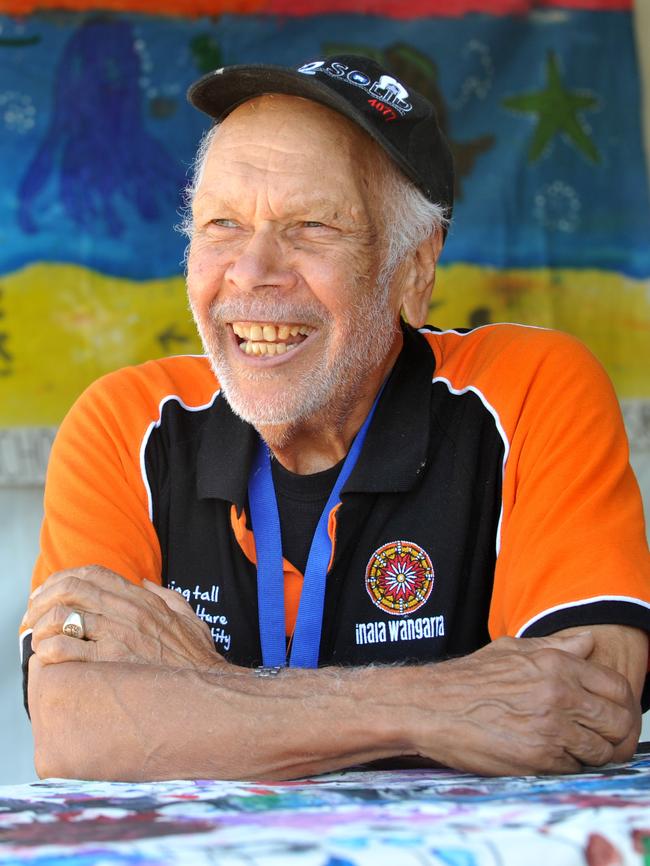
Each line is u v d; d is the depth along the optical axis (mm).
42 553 1763
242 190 1651
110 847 848
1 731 2857
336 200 1660
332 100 1665
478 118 3027
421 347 1855
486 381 1790
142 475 1805
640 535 1596
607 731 1329
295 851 824
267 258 1641
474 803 1023
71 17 2900
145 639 1500
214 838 875
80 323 2887
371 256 1705
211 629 1733
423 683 1322
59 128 2891
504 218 3020
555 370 1772
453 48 3020
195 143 2949
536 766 1293
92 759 1349
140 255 2922
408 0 3016
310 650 1661
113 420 1840
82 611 1515
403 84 1780
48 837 894
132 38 2926
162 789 1166
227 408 1854
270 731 1297
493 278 3008
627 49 3078
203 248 1697
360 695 1313
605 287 3045
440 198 1827
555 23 3053
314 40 2992
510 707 1297
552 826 900
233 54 2963
